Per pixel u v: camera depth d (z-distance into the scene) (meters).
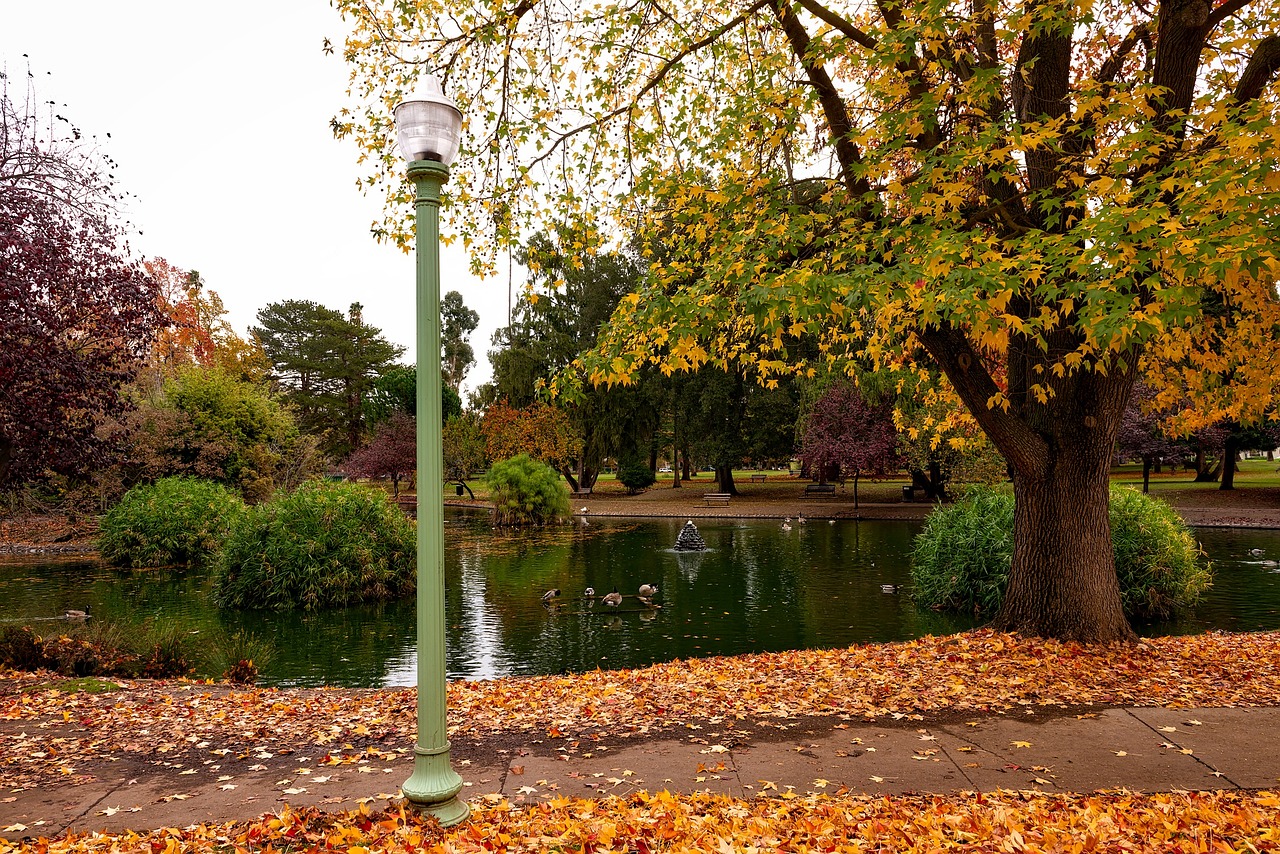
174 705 7.34
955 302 5.31
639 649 11.52
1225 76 7.61
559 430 42.91
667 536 27.61
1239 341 8.77
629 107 9.27
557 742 5.86
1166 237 5.03
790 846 3.78
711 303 6.44
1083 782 4.85
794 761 5.29
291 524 16.64
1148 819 4.09
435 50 9.25
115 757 5.68
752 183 7.98
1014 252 6.96
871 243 7.07
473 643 12.03
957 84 7.34
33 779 5.21
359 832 3.99
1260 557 19.55
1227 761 5.16
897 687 7.08
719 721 6.25
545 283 9.32
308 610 15.58
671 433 48.00
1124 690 6.85
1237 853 3.58
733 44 9.25
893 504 36.28
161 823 4.44
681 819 4.11
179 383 28.62
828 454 32.38
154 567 21.52
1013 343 8.61
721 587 16.78
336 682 10.20
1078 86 7.30
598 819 4.20
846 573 18.42
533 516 32.97
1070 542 8.55
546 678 8.45
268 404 30.78
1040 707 6.43
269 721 6.68
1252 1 7.39
